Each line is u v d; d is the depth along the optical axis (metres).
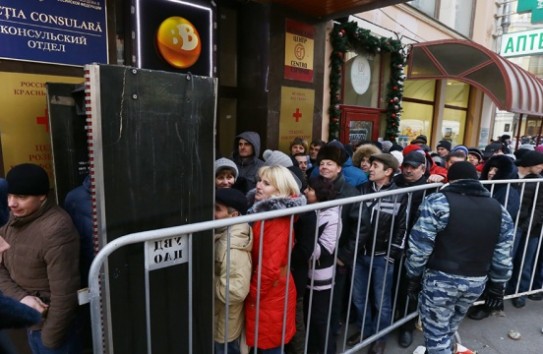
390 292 2.50
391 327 2.44
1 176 2.41
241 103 4.29
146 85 1.34
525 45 8.92
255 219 1.57
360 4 3.98
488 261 1.94
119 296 1.37
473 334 2.72
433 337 2.04
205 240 1.58
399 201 2.38
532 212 2.90
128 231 1.37
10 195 1.52
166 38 3.03
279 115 4.18
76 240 1.61
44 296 1.59
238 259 1.66
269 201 1.75
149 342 1.42
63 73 2.60
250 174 3.29
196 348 1.64
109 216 1.31
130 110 1.31
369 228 2.24
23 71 2.43
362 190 2.76
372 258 2.25
